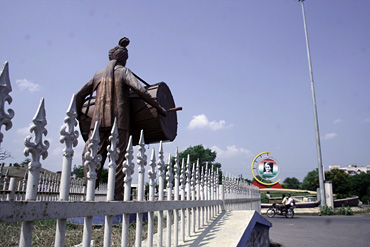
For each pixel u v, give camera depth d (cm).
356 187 7106
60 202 245
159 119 688
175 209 481
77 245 480
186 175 571
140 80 737
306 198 3919
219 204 762
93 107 709
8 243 462
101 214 296
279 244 1005
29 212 215
